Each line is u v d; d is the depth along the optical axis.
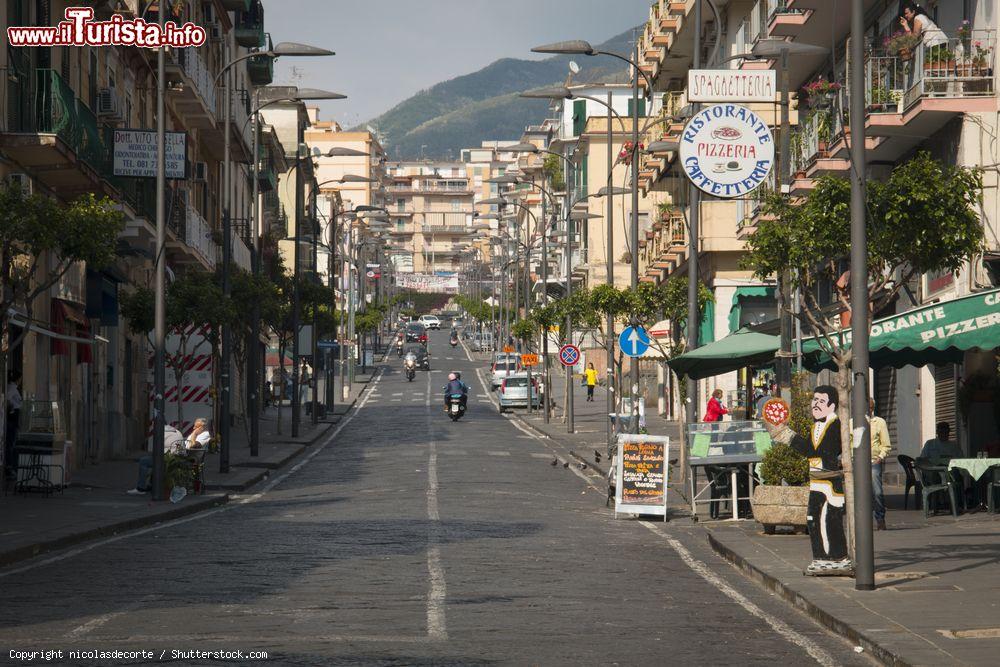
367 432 70.00
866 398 17.00
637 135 47.78
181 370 45.53
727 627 14.80
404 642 13.28
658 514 29.48
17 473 33.31
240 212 85.44
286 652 12.63
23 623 14.27
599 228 115.06
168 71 54.44
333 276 92.69
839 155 38.69
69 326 41.59
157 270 33.06
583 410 87.62
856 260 17.05
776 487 24.34
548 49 45.66
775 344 30.72
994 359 31.56
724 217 64.00
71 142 36.50
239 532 25.42
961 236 18.80
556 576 19.02
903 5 37.34
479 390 114.69
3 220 25.55
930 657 12.23
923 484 28.34
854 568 18.22
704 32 67.50
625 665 12.36
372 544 23.05
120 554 21.55
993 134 33.03
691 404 34.91
